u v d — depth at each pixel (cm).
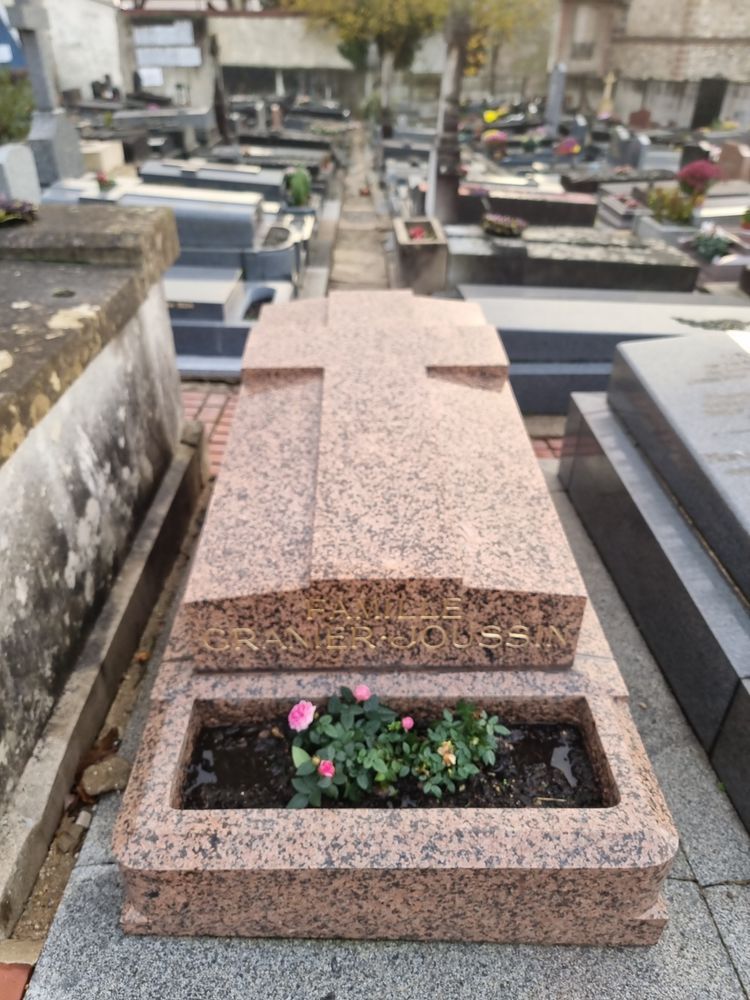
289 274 748
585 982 205
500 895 197
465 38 910
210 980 202
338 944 211
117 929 212
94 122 1708
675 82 2444
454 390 327
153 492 363
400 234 840
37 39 868
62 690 262
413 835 194
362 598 228
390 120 2112
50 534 253
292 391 328
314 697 236
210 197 772
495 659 245
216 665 242
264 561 238
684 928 220
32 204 358
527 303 578
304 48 2819
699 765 273
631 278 730
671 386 351
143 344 347
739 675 253
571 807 218
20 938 212
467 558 238
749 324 546
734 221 1077
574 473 421
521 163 1691
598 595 357
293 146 1700
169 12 2211
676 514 327
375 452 276
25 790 231
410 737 229
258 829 195
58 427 259
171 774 211
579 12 2517
